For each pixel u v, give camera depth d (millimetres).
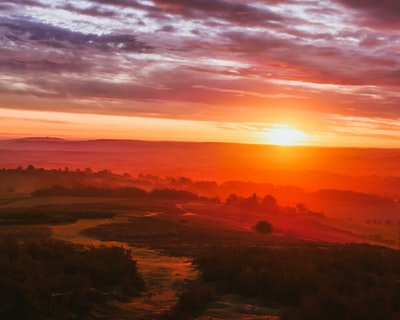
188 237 46375
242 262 18500
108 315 12859
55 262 16516
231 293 15844
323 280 15289
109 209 88562
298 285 14914
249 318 13055
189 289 16859
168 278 19141
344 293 14227
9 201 112750
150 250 32031
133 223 59344
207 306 14281
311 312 12484
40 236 39875
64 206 95312
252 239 47625
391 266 18656
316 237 84812
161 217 73875
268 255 20891
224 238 46844
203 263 21578
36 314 11570
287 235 77938
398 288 14578
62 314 11922
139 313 13289
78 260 16984
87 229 48469
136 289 16344
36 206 95375
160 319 12680
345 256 20078
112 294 14680
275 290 14922
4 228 46656
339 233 102938
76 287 13930
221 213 108688
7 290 11906
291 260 18875
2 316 11188
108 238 42031
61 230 46469
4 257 15539
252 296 15344
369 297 13203
